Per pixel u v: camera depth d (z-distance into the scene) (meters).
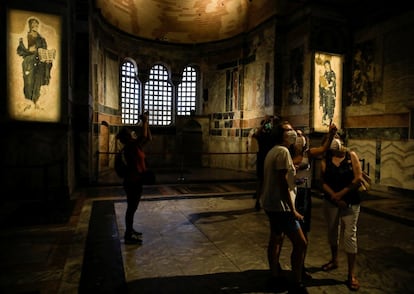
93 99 12.59
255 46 15.64
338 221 4.32
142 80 18.52
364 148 11.92
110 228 6.25
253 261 4.72
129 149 5.47
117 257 4.77
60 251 4.95
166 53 19.12
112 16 15.75
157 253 5.00
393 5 10.69
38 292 3.57
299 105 12.90
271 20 14.10
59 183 9.13
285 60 13.88
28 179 8.87
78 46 11.09
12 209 7.65
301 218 3.51
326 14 12.38
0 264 4.39
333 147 4.18
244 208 8.23
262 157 7.66
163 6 18.05
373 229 6.56
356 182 3.95
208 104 19.20
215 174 15.20
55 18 9.04
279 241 3.86
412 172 10.01
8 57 8.60
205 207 8.31
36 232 5.90
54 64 9.05
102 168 15.20
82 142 11.11
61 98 9.12
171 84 19.72
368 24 11.82
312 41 12.20
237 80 17.14
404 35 10.30
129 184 5.40
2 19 8.53
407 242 5.71
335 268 4.47
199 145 19.28
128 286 3.83
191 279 4.06
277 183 3.63
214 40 18.81
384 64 11.09
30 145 8.85
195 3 18.14
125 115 18.22
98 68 13.81
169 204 8.63
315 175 11.96
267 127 7.55
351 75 12.62
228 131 17.84
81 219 6.86
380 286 3.93
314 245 5.52
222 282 3.99
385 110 11.03
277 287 3.82
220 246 5.38
